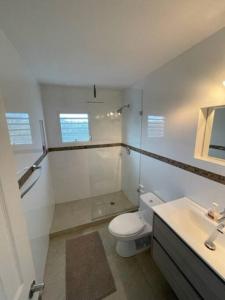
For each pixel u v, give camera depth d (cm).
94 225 228
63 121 253
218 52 106
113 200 291
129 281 146
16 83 120
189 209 131
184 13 86
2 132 54
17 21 89
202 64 119
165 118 168
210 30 103
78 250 183
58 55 135
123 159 304
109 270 157
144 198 191
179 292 107
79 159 279
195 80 126
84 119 265
